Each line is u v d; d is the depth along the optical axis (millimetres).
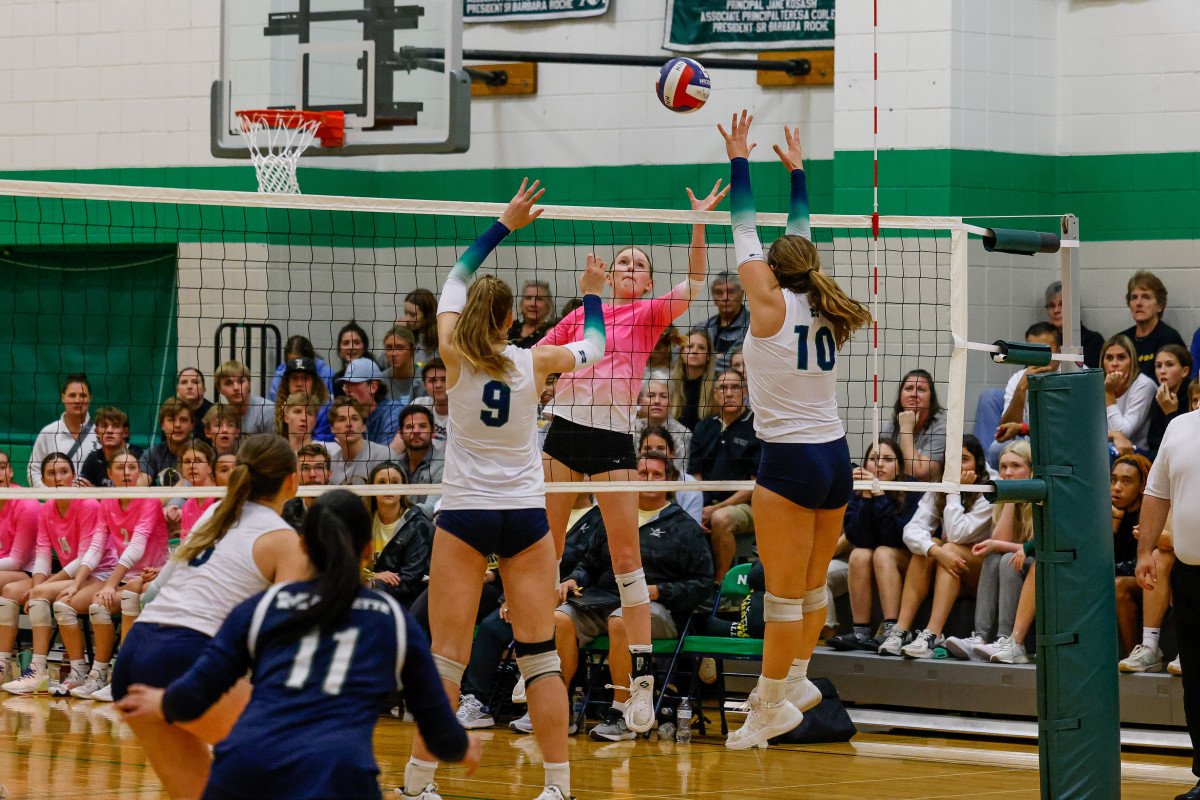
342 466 15852
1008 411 15070
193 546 7840
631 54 19766
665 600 13891
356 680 6016
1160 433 15273
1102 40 17297
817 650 14844
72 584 16344
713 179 19344
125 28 21266
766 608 10383
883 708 14680
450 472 9484
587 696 14133
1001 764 12445
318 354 20391
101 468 17109
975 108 16969
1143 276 16453
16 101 21828
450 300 9797
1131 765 12453
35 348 21516
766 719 10617
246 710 5965
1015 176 17266
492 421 9320
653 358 16688
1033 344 10398
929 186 16891
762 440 10242
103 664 15945
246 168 20656
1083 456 9750
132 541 16234
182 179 21016
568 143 20109
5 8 21875
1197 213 16844
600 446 11906
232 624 6211
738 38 19156
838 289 10086
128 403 21078
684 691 14500
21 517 17172
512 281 20000
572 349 9859
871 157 17156
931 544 14453
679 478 14906
